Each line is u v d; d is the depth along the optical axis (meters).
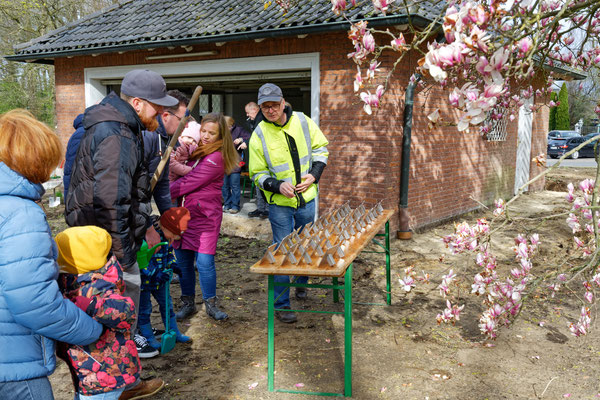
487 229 3.02
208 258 4.12
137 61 9.42
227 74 8.75
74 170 2.58
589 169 17.95
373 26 6.33
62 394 3.09
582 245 3.28
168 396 3.05
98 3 21.00
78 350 2.06
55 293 1.78
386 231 4.60
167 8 10.08
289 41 7.61
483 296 4.84
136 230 2.73
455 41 2.14
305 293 4.82
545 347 3.77
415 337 3.93
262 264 2.98
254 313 4.45
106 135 2.50
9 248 1.69
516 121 11.12
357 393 3.08
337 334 3.98
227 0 9.34
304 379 3.26
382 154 6.88
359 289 5.10
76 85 10.43
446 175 8.48
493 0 2.12
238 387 3.16
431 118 2.58
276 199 4.22
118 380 2.11
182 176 4.03
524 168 11.83
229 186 8.75
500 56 2.02
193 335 3.95
